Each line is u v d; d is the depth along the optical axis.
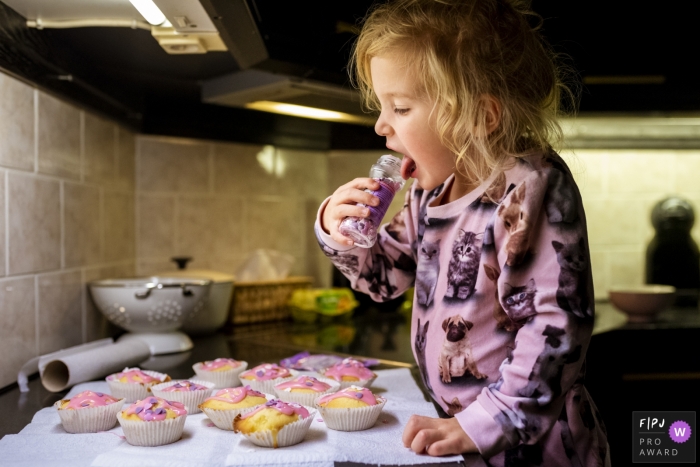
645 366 1.78
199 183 2.11
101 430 0.92
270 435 0.80
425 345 0.93
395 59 0.86
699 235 2.44
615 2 1.79
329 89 1.56
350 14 1.47
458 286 0.89
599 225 2.42
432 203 0.98
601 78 1.85
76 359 1.18
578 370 0.78
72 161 1.49
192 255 2.09
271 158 2.30
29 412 1.03
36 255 1.30
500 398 0.77
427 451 0.78
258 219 2.27
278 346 1.66
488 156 0.88
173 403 0.90
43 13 1.21
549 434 0.83
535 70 0.93
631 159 2.43
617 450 1.73
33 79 1.25
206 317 1.81
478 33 0.87
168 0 1.09
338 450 0.80
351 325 2.05
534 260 0.82
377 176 0.96
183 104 1.97
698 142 2.39
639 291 1.94
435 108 0.86
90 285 1.51
